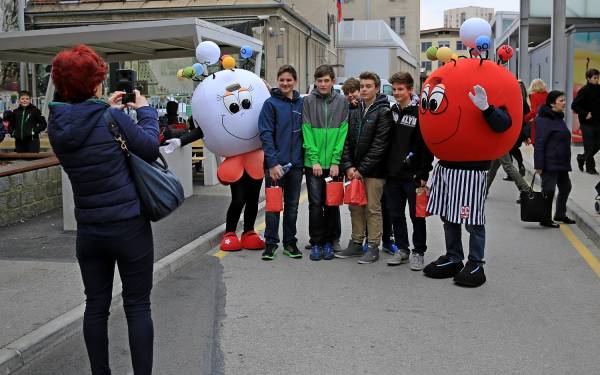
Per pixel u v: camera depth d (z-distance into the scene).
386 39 38.62
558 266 6.93
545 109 8.62
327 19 39.09
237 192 7.71
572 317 5.31
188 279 6.63
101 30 11.88
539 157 8.64
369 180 6.95
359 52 38.41
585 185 11.88
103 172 3.58
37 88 24.14
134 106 3.83
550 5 21.22
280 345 4.80
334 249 7.57
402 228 6.99
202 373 4.34
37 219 9.43
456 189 6.10
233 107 7.19
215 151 7.54
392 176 6.72
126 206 3.63
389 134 6.70
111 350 4.79
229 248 7.84
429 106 5.93
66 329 5.00
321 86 6.96
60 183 10.40
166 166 3.96
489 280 6.41
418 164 6.56
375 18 71.75
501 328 5.07
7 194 9.02
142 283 3.77
